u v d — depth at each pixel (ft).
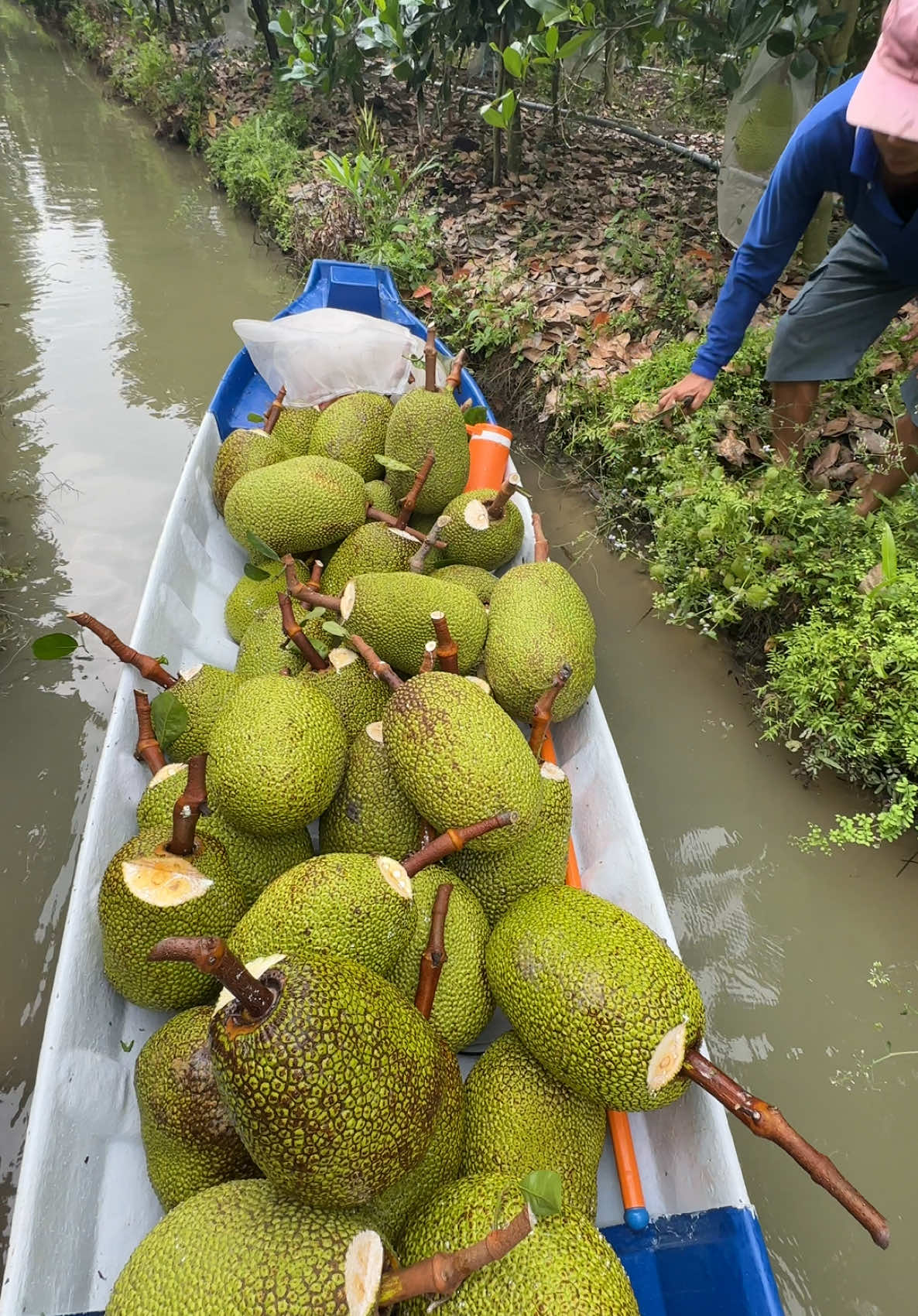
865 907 7.93
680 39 17.42
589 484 13.11
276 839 5.87
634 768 9.29
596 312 14.99
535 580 7.64
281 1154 3.48
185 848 4.96
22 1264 4.16
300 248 20.07
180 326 18.29
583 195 19.22
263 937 4.69
